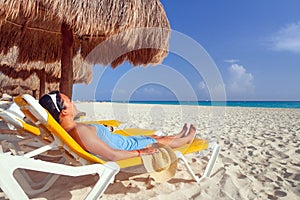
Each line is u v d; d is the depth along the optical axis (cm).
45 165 144
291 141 437
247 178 241
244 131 569
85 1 285
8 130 248
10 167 133
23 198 133
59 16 271
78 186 211
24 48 491
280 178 243
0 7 250
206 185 220
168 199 193
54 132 168
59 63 624
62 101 192
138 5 321
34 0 265
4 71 788
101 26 297
